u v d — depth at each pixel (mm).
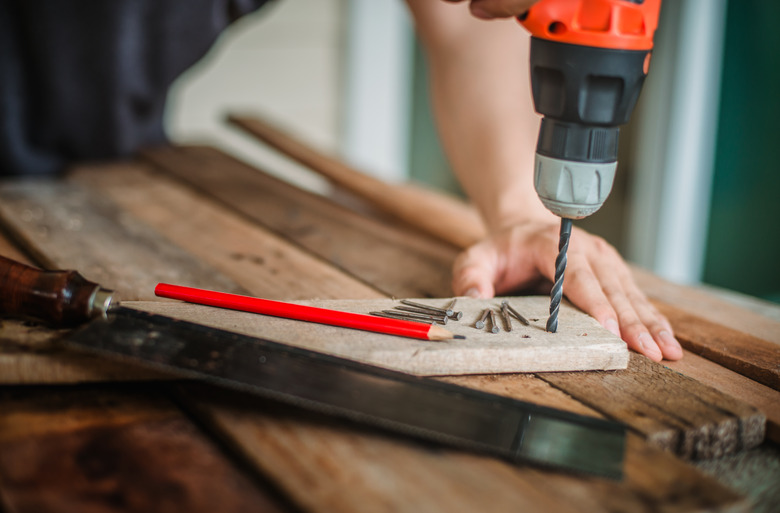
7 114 1722
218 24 1810
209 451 679
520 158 1221
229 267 1160
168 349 726
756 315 1079
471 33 1311
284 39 3150
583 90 746
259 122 2096
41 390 771
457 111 1310
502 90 1284
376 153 3604
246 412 712
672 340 919
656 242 3037
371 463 640
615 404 758
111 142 1822
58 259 1132
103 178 1663
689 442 720
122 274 1087
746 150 2832
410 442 674
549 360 820
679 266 3078
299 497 591
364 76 3402
